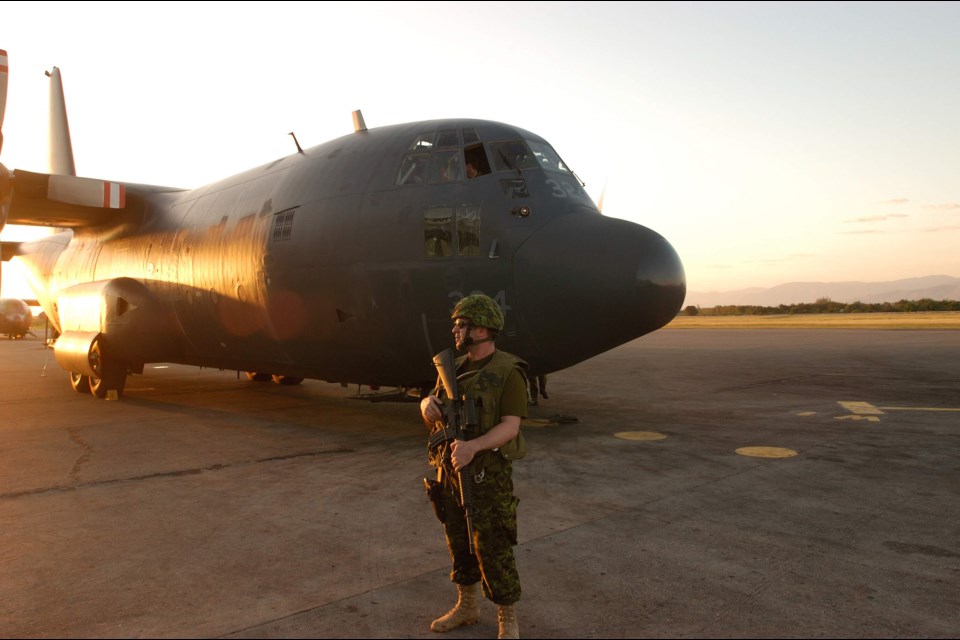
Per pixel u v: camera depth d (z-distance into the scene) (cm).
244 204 1009
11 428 914
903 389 1252
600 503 519
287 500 542
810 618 318
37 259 1820
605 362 1955
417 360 801
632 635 303
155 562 404
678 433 827
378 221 800
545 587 358
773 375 1536
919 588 353
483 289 739
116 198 1209
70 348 1294
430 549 423
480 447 284
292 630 312
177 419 994
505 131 816
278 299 902
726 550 413
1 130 1013
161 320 1175
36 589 364
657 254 701
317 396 1296
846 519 475
